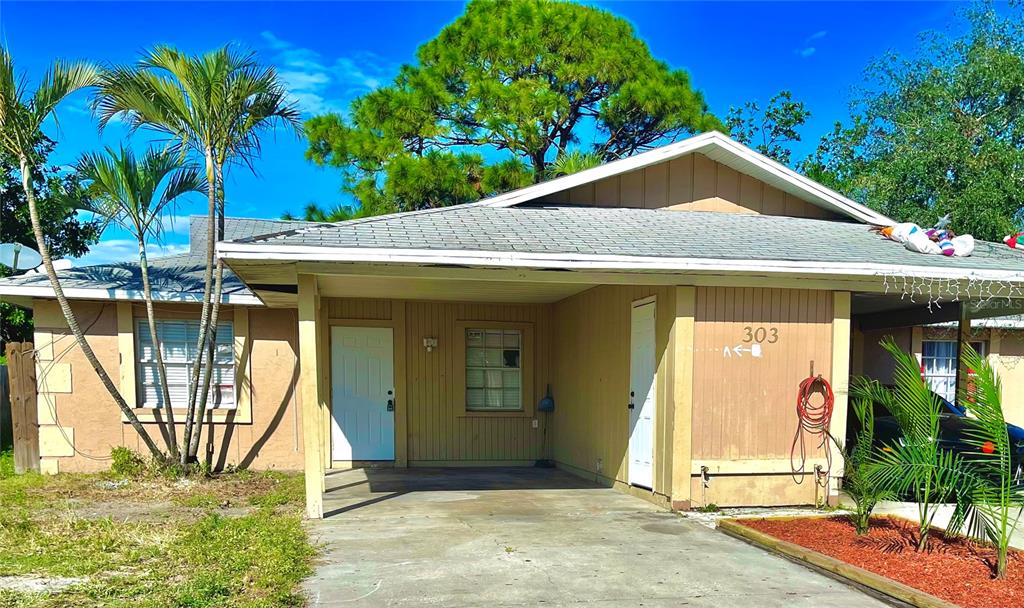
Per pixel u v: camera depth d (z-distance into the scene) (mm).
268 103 8078
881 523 6082
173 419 8812
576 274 6535
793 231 7977
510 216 7656
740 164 8805
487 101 17031
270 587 4203
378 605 4031
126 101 7617
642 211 8516
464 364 10500
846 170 18703
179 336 9227
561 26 17406
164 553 4930
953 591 4254
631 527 6105
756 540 5535
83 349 7887
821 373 7156
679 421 6789
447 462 10406
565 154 17125
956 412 9141
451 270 6238
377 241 5930
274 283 7035
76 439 8852
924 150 14297
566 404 10070
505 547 5363
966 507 5031
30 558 4730
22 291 8438
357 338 10172
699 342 6863
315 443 6305
